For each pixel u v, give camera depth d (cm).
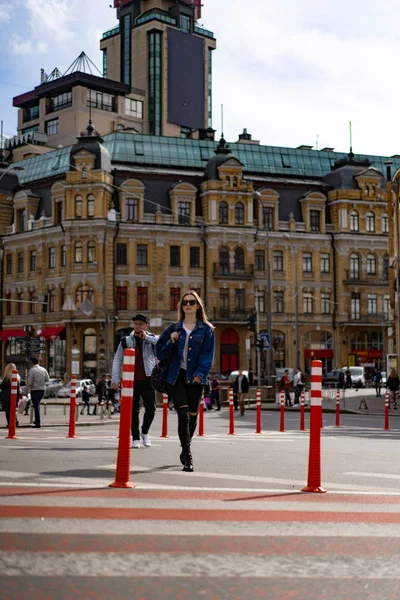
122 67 11850
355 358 8094
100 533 623
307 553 582
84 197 7369
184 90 11656
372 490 919
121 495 807
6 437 1792
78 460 1164
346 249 8100
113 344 7325
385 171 8962
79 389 5994
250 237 7725
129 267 7431
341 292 8062
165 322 7469
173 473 1018
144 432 1439
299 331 7950
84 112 10156
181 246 7594
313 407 900
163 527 655
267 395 5088
